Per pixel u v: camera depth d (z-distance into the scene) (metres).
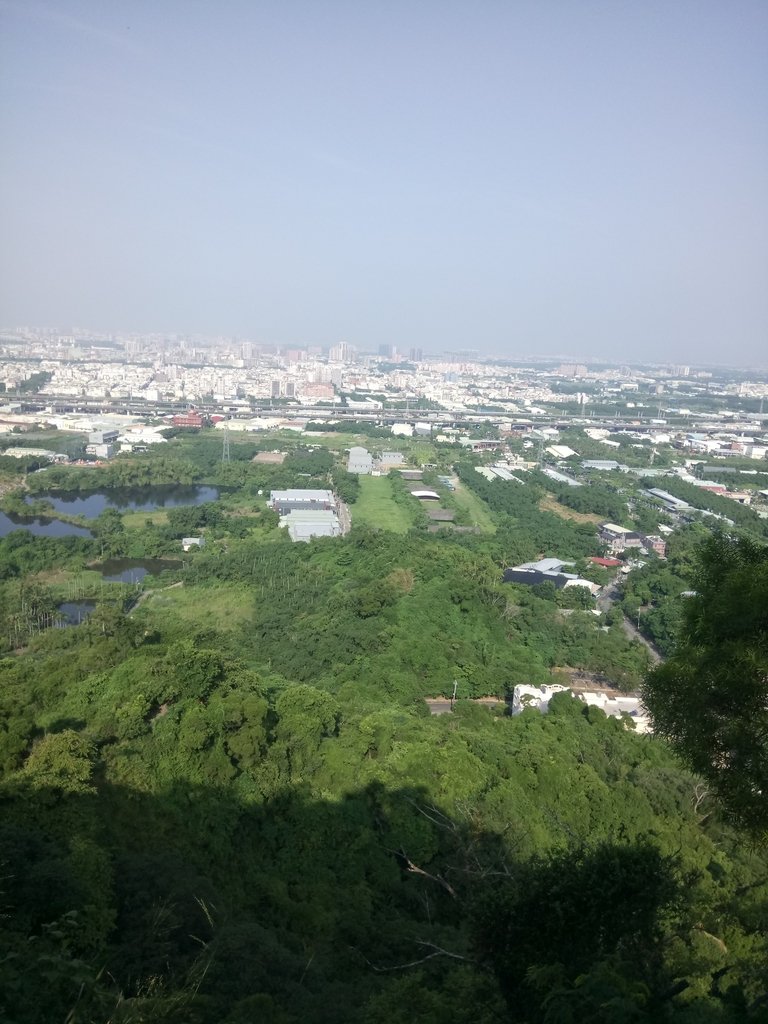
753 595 16.81
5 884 20.84
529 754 41.78
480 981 18.95
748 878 33.41
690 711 17.44
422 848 34.06
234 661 42.16
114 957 20.61
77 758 30.56
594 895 17.89
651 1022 15.00
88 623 67.69
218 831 32.00
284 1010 20.06
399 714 46.47
